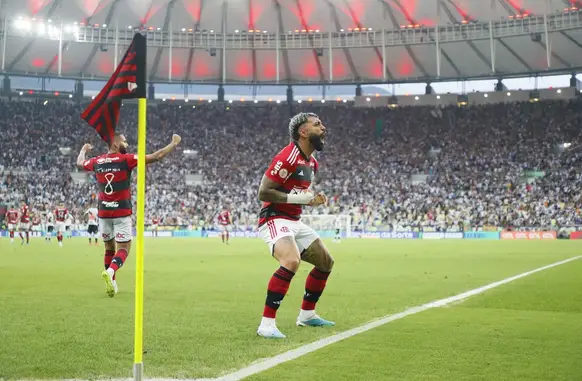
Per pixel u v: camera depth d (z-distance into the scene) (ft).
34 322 22.53
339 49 206.69
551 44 187.32
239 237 169.78
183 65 213.25
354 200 187.01
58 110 212.02
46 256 73.51
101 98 15.46
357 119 220.23
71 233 165.48
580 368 15.31
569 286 37.55
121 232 33.53
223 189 193.67
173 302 29.14
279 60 212.84
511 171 189.57
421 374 14.62
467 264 59.52
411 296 32.22
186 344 18.34
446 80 207.82
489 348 17.79
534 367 15.39
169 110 220.84
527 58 195.52
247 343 18.57
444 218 170.30
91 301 29.32
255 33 199.52
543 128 202.39
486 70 204.74
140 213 13.53
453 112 215.31
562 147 193.36
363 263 61.11
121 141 33.91
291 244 21.07
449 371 14.94
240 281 41.06
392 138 212.43
